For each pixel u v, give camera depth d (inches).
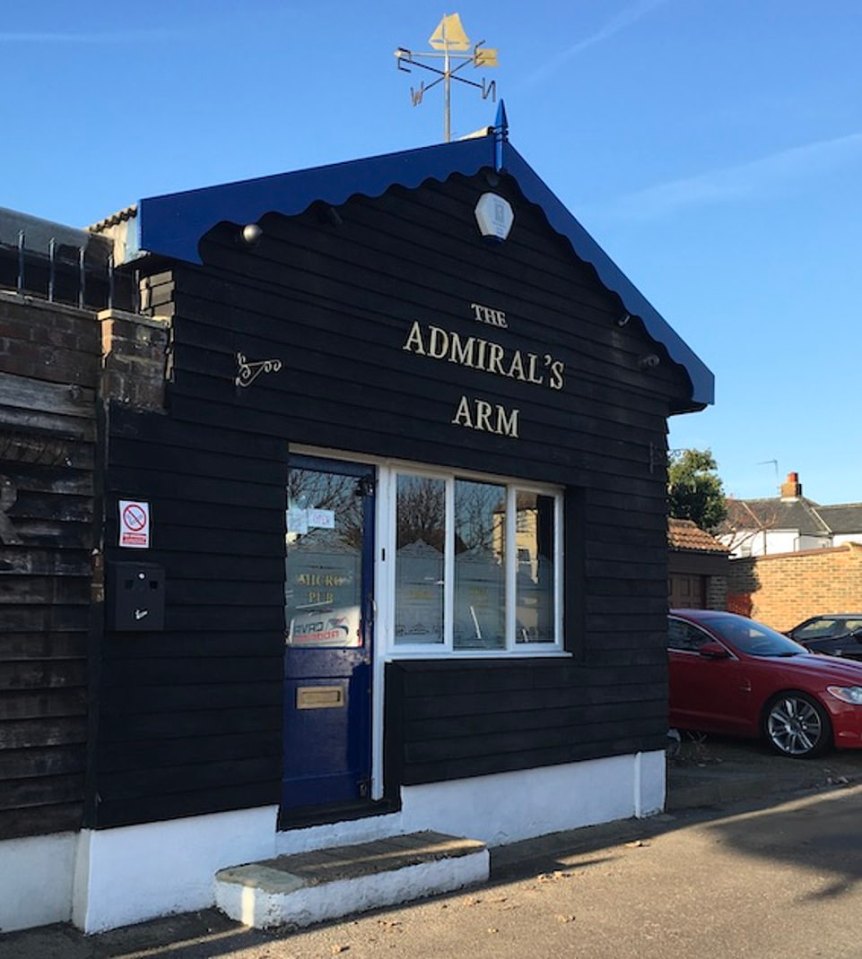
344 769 245.0
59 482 194.9
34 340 193.8
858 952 193.6
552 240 302.8
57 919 190.5
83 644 195.8
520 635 298.0
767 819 310.8
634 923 208.1
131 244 208.8
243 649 215.8
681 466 1301.7
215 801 208.7
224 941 189.2
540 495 308.3
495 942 194.4
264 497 222.4
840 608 871.7
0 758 184.4
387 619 256.5
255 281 224.2
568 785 291.0
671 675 455.2
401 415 254.1
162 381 207.5
